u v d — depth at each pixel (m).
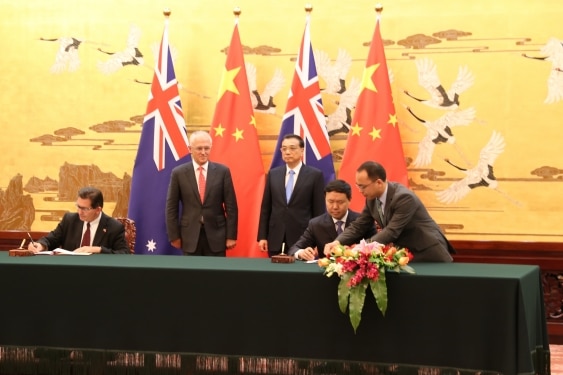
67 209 7.18
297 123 6.57
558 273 6.47
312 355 3.88
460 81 6.62
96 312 4.07
